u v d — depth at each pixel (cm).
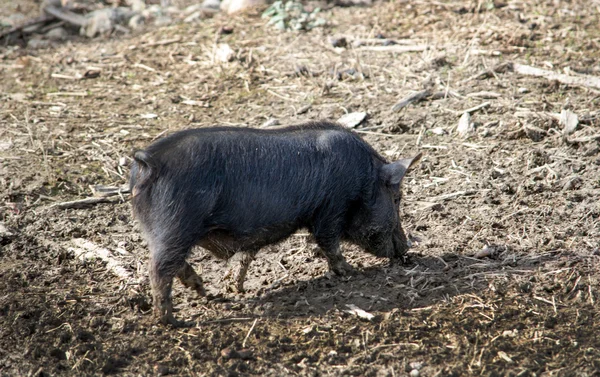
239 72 2388
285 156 1309
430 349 1193
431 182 1784
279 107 2162
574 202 1647
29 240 1598
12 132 2058
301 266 1510
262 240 1335
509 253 1481
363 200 1391
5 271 1467
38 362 1185
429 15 2686
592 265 1419
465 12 2692
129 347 1214
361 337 1229
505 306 1300
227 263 1488
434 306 1312
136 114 2181
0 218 1669
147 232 1248
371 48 2459
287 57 2459
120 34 2817
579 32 2464
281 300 1372
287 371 1151
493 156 1869
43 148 1959
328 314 1302
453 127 2006
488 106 2077
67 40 2802
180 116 2156
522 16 2592
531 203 1662
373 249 1444
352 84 2264
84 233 1634
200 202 1234
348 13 2789
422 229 1608
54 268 1495
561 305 1304
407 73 2286
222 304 1368
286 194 1307
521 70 2244
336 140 1360
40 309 1322
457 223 1617
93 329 1268
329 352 1193
